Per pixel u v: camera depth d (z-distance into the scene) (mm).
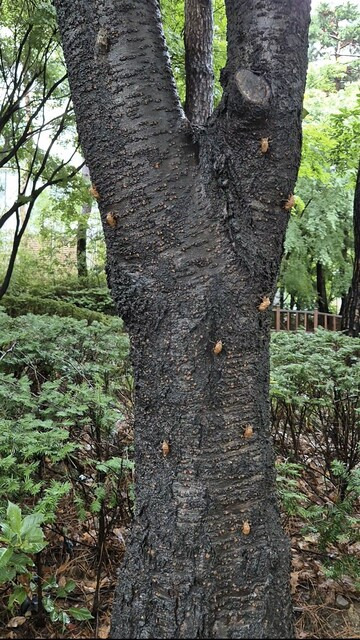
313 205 9453
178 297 1087
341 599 1497
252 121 1091
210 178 1094
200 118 3199
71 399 1618
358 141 5633
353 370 2027
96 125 1114
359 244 4066
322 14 11945
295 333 2822
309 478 2088
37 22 4105
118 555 1514
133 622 1042
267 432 1148
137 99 1090
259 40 1131
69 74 1150
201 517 1047
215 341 1075
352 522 1676
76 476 1633
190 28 3154
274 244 1148
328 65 10508
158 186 1090
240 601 1031
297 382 2059
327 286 12664
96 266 8734
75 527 1590
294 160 1146
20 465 1317
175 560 1041
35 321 2385
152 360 1104
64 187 5188
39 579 1252
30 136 5156
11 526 1116
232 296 1088
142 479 1117
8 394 1595
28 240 9297
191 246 1084
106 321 4566
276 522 1126
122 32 1092
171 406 1081
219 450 1067
